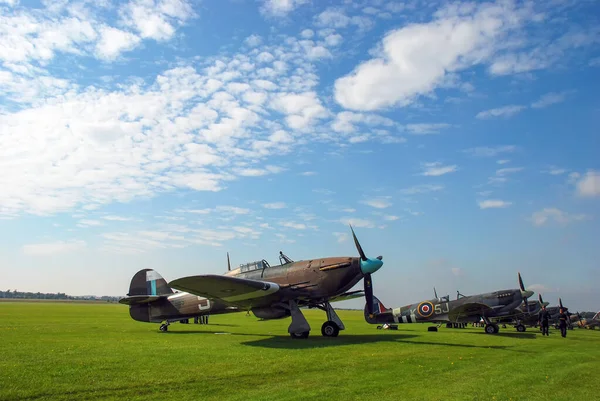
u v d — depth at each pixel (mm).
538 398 5973
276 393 5723
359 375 7180
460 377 7297
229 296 14086
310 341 13031
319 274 14445
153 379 6441
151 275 19922
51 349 9969
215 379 6574
